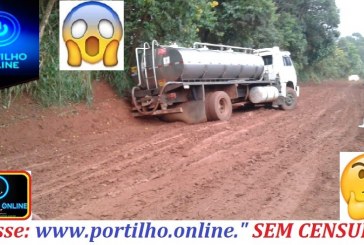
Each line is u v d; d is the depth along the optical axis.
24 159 8.66
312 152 9.09
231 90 14.71
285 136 10.94
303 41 36.97
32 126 10.62
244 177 7.31
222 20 21.22
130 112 13.60
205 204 6.04
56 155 9.02
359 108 18.50
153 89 13.04
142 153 9.09
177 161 8.38
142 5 13.52
